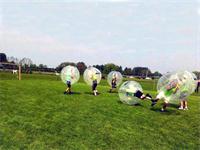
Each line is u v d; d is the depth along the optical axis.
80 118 11.36
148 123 11.52
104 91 22.44
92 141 8.79
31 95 16.16
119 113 12.88
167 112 14.19
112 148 8.35
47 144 8.28
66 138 8.88
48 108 12.88
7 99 14.09
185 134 10.41
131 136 9.56
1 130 9.13
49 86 22.28
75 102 14.98
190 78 14.34
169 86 14.27
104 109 13.52
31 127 9.70
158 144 9.05
